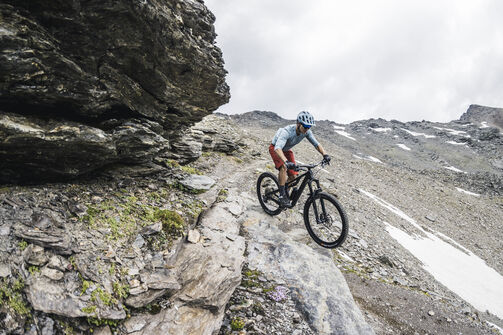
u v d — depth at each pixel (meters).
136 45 5.73
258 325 5.19
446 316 8.45
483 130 147.62
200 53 7.62
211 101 9.70
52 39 4.61
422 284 13.48
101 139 5.62
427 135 151.38
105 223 5.30
